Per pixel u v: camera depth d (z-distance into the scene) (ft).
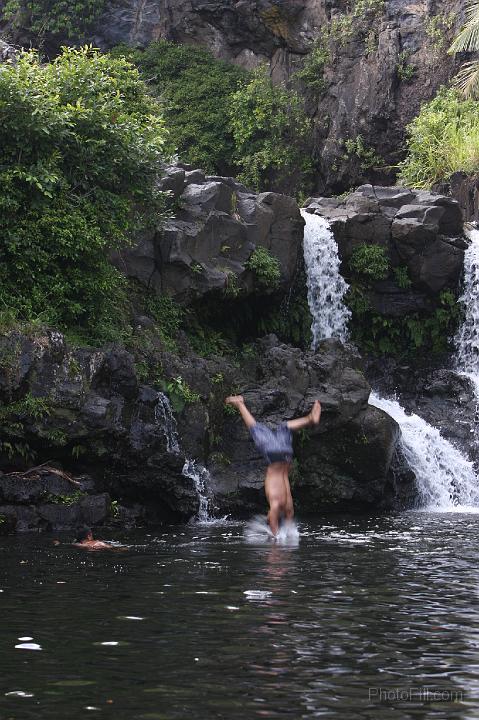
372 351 70.23
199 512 44.32
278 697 15.07
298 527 41.42
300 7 107.55
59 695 15.11
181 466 43.24
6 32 113.29
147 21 114.42
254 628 19.69
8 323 40.47
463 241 70.44
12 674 16.26
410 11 99.45
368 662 17.10
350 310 69.62
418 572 27.40
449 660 17.24
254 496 47.19
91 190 47.14
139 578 26.05
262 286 61.21
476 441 60.49
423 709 14.55
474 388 64.69
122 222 48.34
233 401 37.01
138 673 16.34
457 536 37.68
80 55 52.60
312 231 67.41
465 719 14.11
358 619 20.65
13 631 19.34
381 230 69.46
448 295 70.18
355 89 99.86
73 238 44.86
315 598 23.09
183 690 15.40
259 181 103.91
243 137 104.37
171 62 111.24
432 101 92.32
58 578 26.05
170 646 18.15
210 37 112.88
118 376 42.78
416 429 58.44
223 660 17.16
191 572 27.17
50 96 45.37
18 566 28.35
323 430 50.39
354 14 101.71
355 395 51.42
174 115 109.19
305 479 50.34
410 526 42.27
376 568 28.17
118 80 60.39
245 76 109.40
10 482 38.55
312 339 67.10
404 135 97.45
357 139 98.22
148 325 50.75
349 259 69.36
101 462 41.75
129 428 42.32
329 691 15.40
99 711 14.33
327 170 101.60
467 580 25.94
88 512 39.65
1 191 44.01
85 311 46.21
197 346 56.95
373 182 99.30
